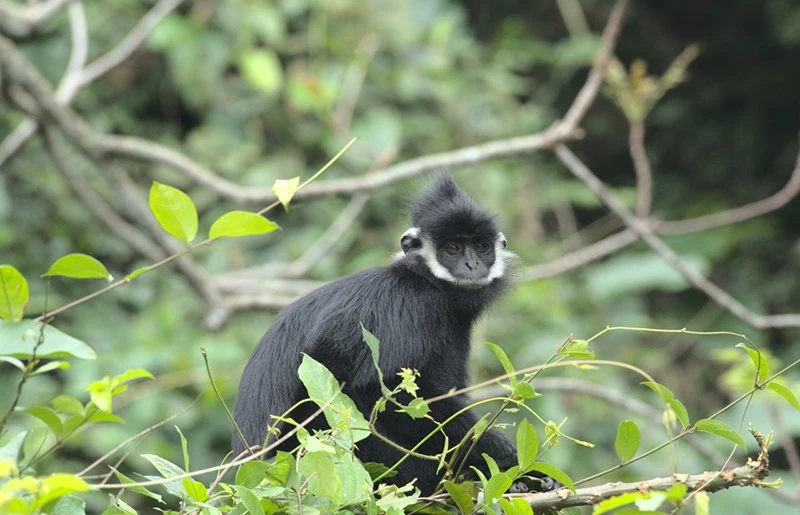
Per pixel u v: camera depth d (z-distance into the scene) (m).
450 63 17.33
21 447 5.09
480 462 7.26
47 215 14.78
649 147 22.45
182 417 12.73
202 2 16.30
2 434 5.21
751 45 22.56
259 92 16.67
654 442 14.06
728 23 22.61
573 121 11.58
